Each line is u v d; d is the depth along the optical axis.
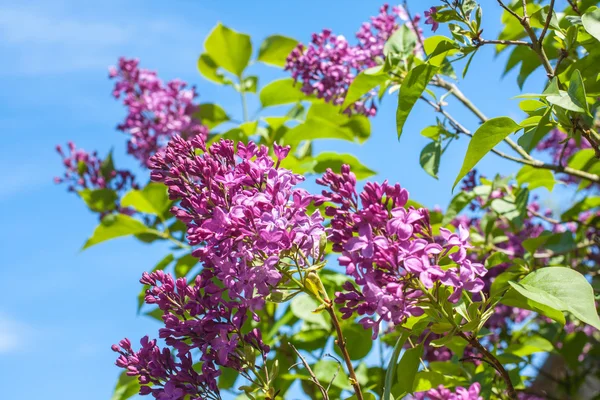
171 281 0.81
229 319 0.79
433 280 0.77
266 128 1.46
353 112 1.20
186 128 1.48
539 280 0.79
